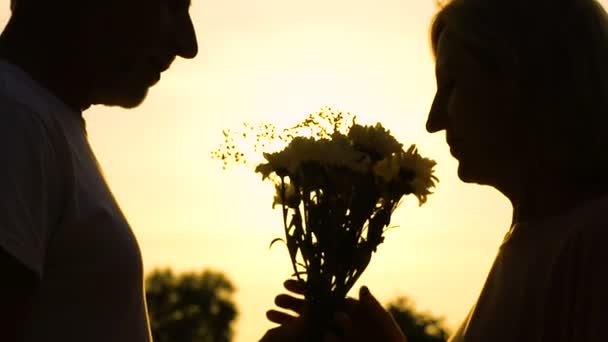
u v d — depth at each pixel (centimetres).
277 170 441
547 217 390
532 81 383
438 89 407
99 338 400
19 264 382
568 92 379
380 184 440
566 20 383
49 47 414
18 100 395
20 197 385
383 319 445
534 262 386
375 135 446
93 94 422
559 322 376
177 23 427
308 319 444
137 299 411
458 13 398
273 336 446
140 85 424
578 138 378
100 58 416
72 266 398
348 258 444
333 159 438
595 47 381
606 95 379
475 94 393
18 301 383
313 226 444
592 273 368
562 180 386
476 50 392
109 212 407
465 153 401
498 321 392
